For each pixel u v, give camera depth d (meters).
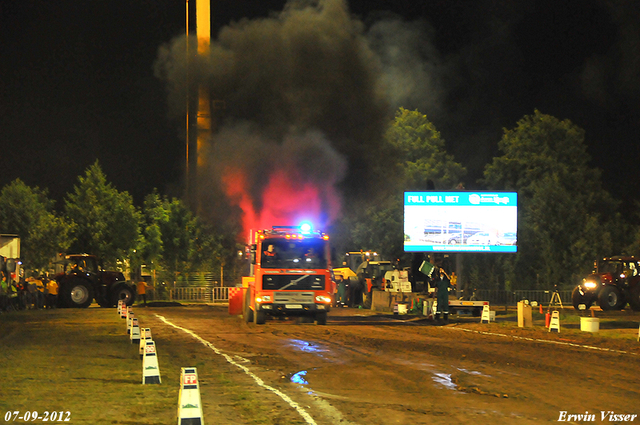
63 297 80.44
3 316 62.62
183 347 37.50
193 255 128.62
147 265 122.38
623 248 119.88
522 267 119.25
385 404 21.64
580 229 119.81
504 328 52.12
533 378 27.17
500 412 20.62
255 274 54.62
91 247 116.88
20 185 116.31
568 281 115.81
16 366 28.73
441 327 53.38
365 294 89.81
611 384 25.88
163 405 20.70
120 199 120.62
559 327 49.06
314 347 38.09
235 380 26.06
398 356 34.09
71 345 37.44
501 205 69.06
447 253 69.94
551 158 126.44
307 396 22.83
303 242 54.09
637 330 49.84
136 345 37.94
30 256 111.44
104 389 23.38
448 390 24.34
